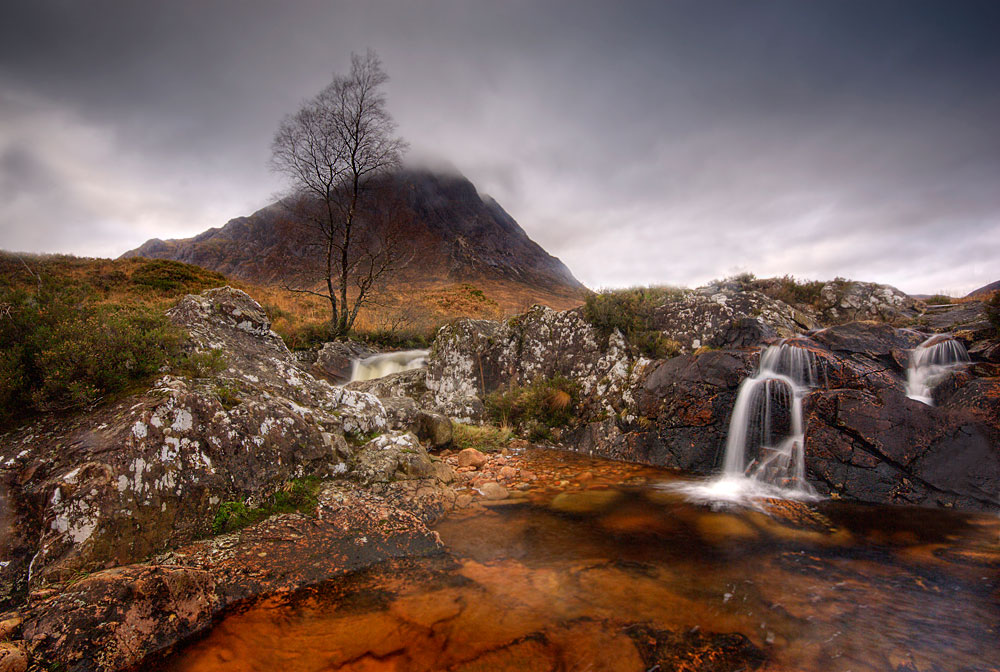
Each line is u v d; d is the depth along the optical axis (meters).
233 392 4.61
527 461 7.13
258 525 3.86
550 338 9.89
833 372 6.04
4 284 4.99
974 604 3.01
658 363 7.89
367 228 23.27
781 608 3.00
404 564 3.67
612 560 3.77
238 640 2.70
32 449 3.55
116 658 2.46
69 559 2.99
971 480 4.74
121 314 4.92
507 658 2.51
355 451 5.54
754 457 6.15
